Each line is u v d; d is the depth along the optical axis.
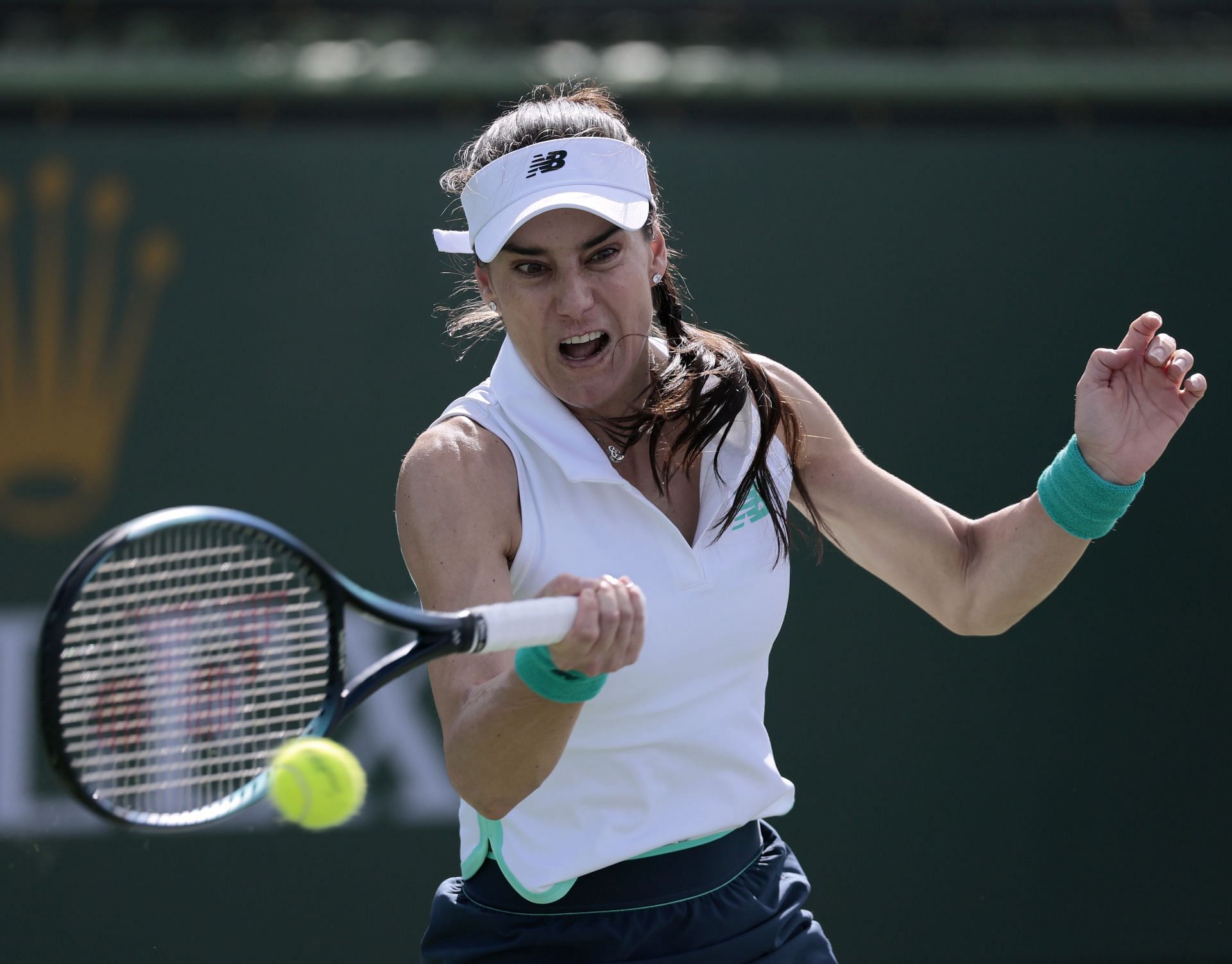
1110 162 23.88
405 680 21.75
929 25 30.23
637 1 29.98
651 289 9.06
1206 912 22.56
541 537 8.46
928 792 22.41
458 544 8.23
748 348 23.09
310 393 22.53
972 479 23.11
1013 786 22.55
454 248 9.27
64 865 21.23
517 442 8.59
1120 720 22.81
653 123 25.91
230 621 7.32
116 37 28.64
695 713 8.66
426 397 22.69
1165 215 23.89
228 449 22.33
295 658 7.42
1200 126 26.73
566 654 7.02
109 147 22.66
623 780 8.55
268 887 21.47
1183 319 23.73
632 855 8.54
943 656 22.62
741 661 8.85
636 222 8.48
